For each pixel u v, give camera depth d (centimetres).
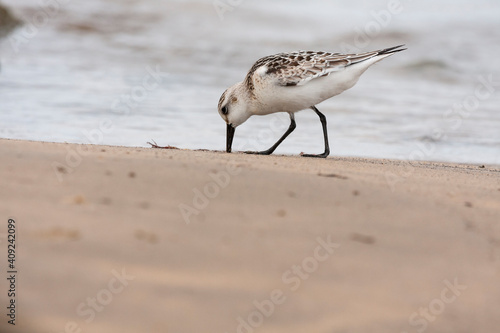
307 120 2369
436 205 1104
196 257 796
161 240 834
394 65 3341
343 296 744
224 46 3531
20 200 929
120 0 4175
